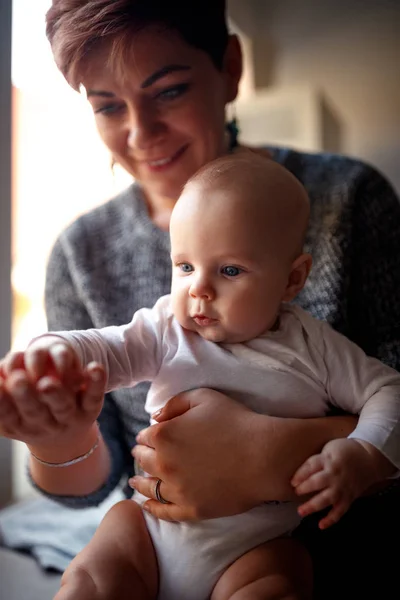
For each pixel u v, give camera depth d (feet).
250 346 2.42
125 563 2.26
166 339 2.46
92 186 5.04
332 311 3.05
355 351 2.52
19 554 3.45
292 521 2.37
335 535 2.86
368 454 2.09
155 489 2.32
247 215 2.31
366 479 2.07
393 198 3.45
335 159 3.61
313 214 3.29
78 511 3.85
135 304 3.33
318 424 2.30
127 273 3.39
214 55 2.97
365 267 3.20
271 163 2.56
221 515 2.24
